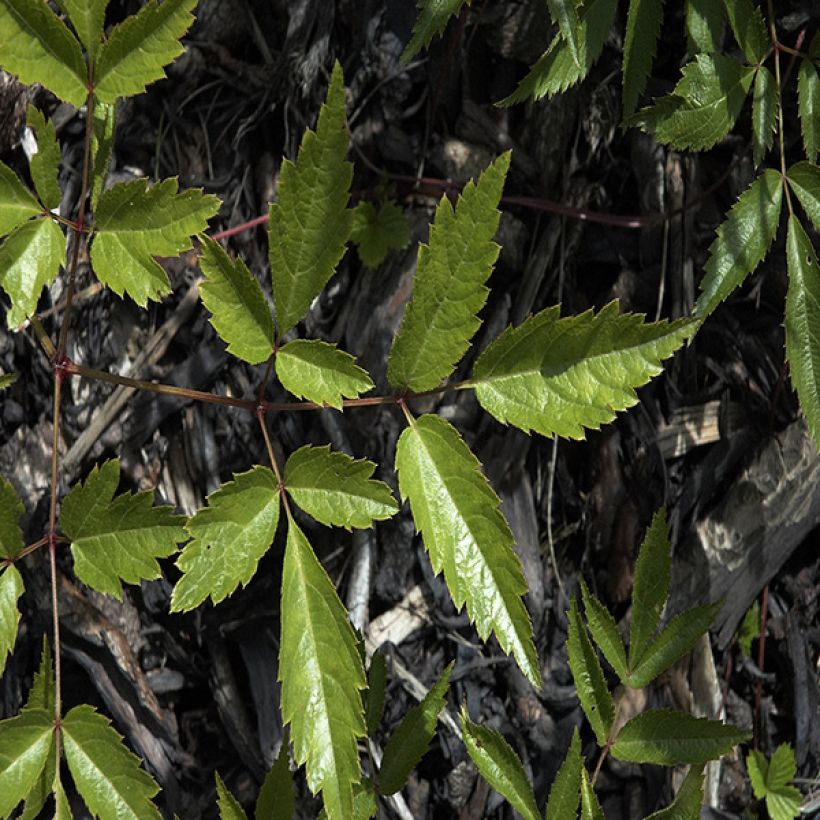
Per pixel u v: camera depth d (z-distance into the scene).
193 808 0.88
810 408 0.80
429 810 0.88
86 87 0.73
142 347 0.87
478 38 0.88
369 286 0.88
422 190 0.89
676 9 0.89
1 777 0.74
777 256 0.89
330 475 0.74
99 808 0.75
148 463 0.88
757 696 0.91
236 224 0.88
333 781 0.72
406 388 0.74
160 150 0.88
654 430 0.89
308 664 0.72
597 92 0.88
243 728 0.88
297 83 0.88
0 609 0.75
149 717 0.87
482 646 0.89
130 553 0.75
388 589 0.88
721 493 0.90
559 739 0.89
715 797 0.90
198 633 0.87
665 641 0.80
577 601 0.90
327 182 0.72
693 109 0.79
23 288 0.73
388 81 0.88
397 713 0.88
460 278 0.73
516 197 0.89
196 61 0.87
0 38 0.72
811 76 0.81
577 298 0.90
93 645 0.86
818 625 0.91
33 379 0.87
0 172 0.73
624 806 0.90
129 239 0.74
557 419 0.74
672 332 0.74
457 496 0.73
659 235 0.89
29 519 0.86
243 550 0.73
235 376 0.88
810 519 0.89
